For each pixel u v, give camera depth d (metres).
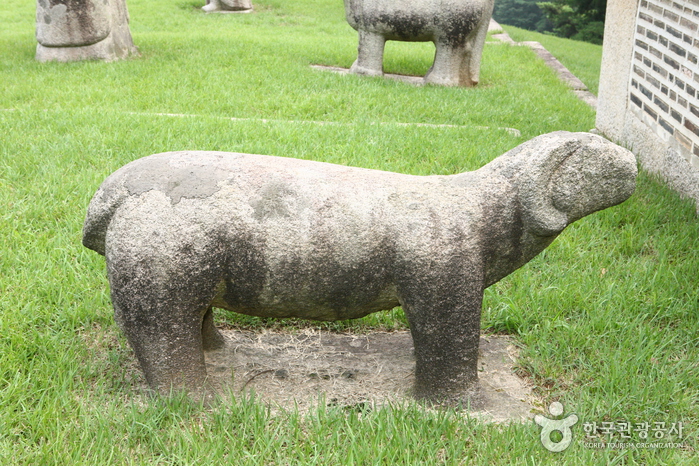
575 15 23.97
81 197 4.46
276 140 5.67
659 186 5.18
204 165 2.52
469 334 2.56
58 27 8.55
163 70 8.22
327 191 2.50
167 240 2.37
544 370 3.01
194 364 2.56
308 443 2.45
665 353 3.14
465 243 2.49
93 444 2.41
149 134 5.68
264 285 2.46
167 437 2.47
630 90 6.13
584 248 4.19
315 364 3.02
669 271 3.75
